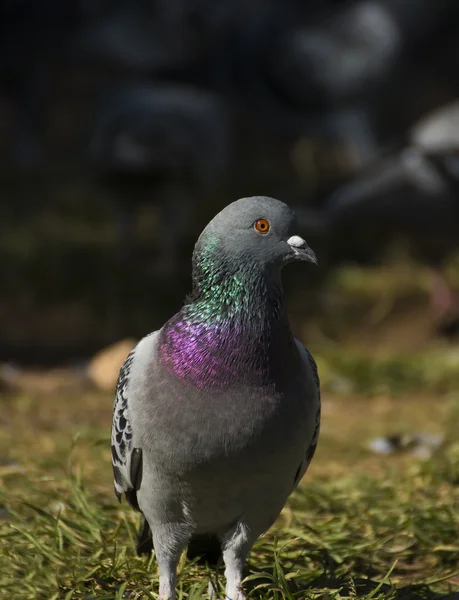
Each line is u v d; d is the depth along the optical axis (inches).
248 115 869.8
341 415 397.1
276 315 194.1
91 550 229.8
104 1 876.6
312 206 534.3
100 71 930.7
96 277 577.9
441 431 367.2
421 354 489.4
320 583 219.6
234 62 810.8
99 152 558.6
